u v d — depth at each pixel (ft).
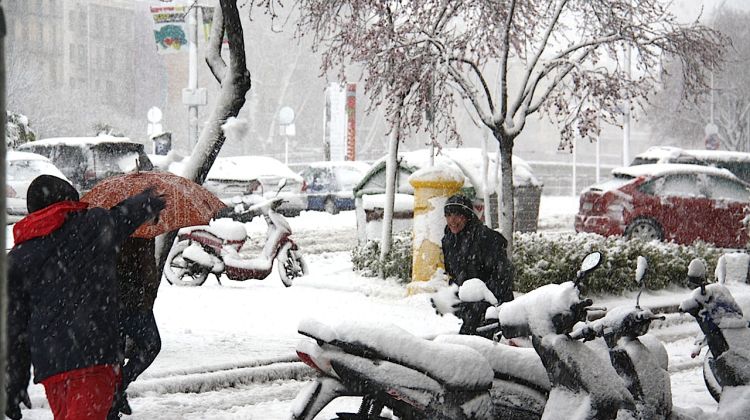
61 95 218.38
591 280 52.60
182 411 27.96
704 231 79.51
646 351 20.18
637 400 19.81
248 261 54.24
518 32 53.62
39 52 281.95
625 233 79.15
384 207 57.62
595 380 18.38
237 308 46.47
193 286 54.39
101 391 19.10
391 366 18.90
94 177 99.86
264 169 105.09
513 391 20.68
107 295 19.48
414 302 48.88
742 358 22.91
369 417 20.57
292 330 40.81
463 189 67.56
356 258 58.44
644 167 81.30
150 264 25.38
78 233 19.38
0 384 9.43
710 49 51.78
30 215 19.48
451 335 21.15
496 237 29.01
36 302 18.94
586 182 229.04
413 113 49.65
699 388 33.24
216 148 34.42
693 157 98.48
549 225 103.30
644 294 55.01
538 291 18.81
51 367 18.83
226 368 32.81
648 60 51.21
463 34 52.95
